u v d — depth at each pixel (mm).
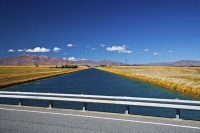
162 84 35375
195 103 7367
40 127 6820
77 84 38750
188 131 6332
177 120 7730
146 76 52938
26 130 6496
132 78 57906
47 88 30969
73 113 8992
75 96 9430
